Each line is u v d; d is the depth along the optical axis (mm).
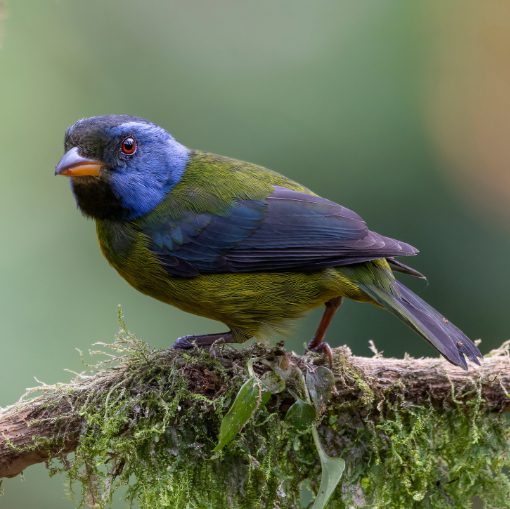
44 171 14039
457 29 13406
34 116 14195
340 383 7883
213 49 14148
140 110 14227
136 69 14367
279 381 7609
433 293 12883
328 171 13133
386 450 7914
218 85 13930
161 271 9133
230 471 7723
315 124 13289
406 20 13406
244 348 7992
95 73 14438
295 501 7867
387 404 7922
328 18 13797
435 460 7969
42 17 14359
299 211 9031
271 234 8938
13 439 7555
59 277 13016
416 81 13320
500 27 13289
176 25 14367
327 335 12773
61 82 14367
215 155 9742
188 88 14094
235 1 14742
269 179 9461
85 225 13508
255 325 9078
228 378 7773
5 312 12445
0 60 14188
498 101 13188
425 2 13414
